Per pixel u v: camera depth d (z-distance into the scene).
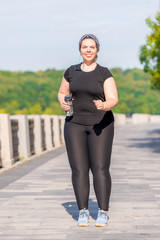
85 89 5.18
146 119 67.94
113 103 5.10
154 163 12.37
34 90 151.75
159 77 20.20
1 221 5.70
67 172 10.52
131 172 10.41
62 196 7.36
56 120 20.84
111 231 5.13
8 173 10.43
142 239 4.80
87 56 5.23
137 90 148.00
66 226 5.40
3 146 11.82
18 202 6.88
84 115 5.24
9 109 148.62
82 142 5.30
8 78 159.00
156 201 6.86
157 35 18.62
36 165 12.15
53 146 20.30
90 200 6.96
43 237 4.93
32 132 16.16
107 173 5.33
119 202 6.80
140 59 20.11
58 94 5.55
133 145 19.80
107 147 5.27
